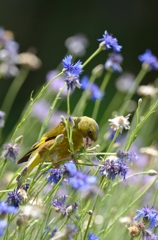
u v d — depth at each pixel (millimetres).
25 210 5973
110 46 8062
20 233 6125
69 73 7410
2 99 21984
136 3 28516
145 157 11008
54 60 26859
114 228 9258
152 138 13703
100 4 28250
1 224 5848
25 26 27328
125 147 8398
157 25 28156
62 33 27516
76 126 7910
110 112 16016
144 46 27844
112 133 9719
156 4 28391
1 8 27219
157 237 7641
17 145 7121
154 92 10938
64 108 20125
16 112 21375
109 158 7348
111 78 23109
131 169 10867
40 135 8531
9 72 12703
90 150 7270
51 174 7184
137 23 28156
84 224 8586
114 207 9492
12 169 11930
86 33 27672
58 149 7582
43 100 12695
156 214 7164
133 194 9844
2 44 12734
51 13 27703
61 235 5918
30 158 7668
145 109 15164
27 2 27516
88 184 5922
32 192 7602
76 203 6684
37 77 24141
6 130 20578
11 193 6723
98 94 10406
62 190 10023
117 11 28281
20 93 22891
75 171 5988
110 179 6914
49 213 7074
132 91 11203
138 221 7535
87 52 26000
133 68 26938
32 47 27188
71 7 27938
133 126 11180
